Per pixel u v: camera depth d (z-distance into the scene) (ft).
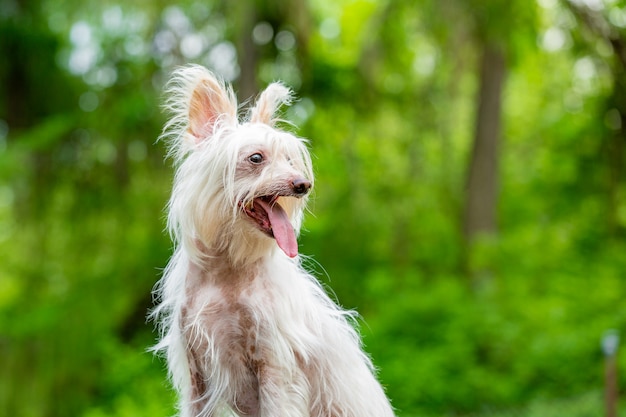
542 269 47.73
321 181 52.70
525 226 58.18
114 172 46.11
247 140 11.42
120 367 42.11
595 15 41.81
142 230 47.65
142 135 44.70
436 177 57.98
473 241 49.88
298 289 11.76
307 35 44.29
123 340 46.39
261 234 11.29
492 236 49.57
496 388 39.70
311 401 11.80
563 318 42.78
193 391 11.95
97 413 38.99
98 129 44.24
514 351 41.34
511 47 45.55
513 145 66.08
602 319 41.91
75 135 45.98
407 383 40.37
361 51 50.21
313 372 11.79
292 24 43.83
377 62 49.93
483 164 51.47
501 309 43.96
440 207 56.95
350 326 12.82
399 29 49.34
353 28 59.00
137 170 46.29
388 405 12.94
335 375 11.90
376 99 51.90
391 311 44.45
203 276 11.67
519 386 39.75
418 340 42.96
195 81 12.12
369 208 54.54
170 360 12.25
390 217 54.85
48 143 44.62
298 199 11.84
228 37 42.57
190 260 11.78
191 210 11.48
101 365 43.60
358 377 12.24
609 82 44.93
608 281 45.83
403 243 54.44
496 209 51.83
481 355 42.24
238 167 11.36
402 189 55.52
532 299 45.24
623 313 41.98
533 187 60.23
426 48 55.01
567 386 39.27
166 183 45.60
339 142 53.01
